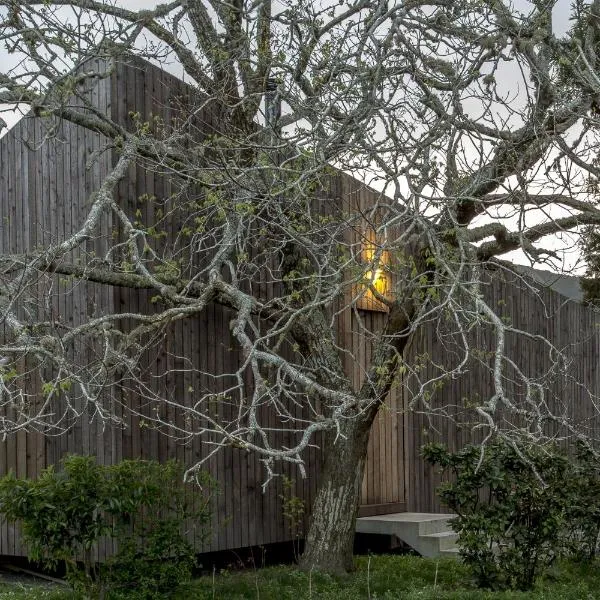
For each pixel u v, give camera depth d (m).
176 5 10.30
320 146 8.95
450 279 9.55
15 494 8.84
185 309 8.53
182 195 11.66
